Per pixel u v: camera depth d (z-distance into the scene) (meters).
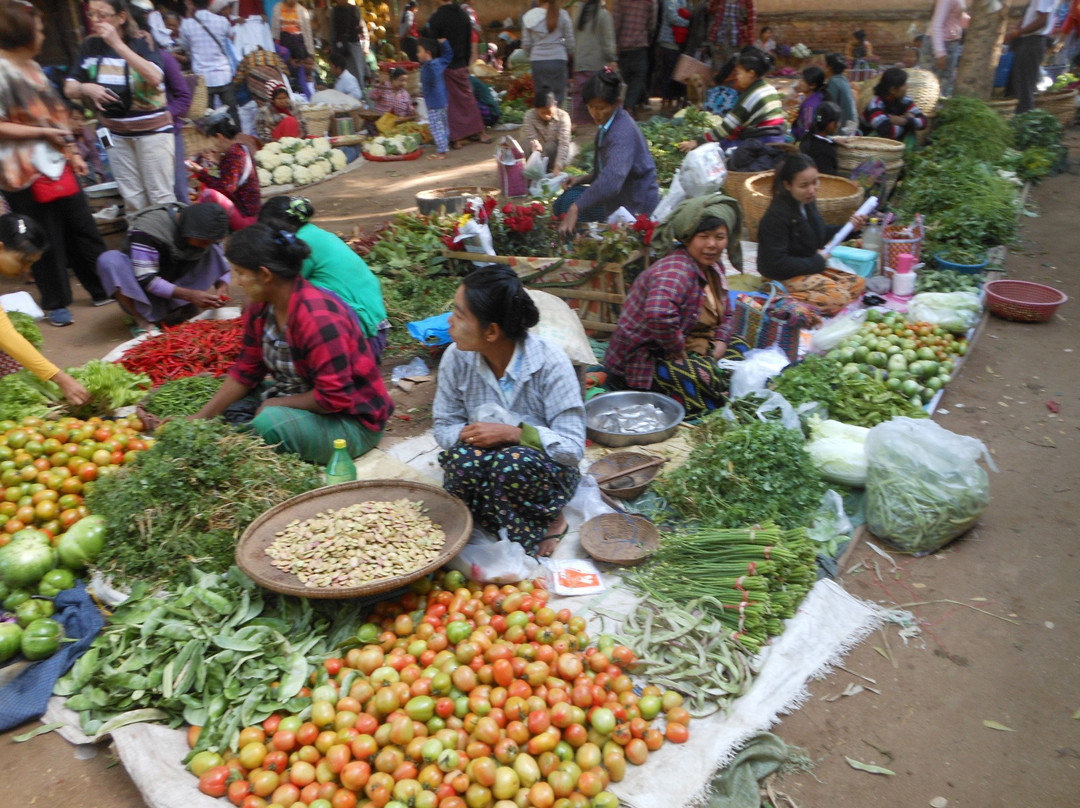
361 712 2.54
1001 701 2.77
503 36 17.39
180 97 6.76
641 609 2.99
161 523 3.18
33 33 5.15
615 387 4.64
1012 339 5.50
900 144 7.45
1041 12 10.59
